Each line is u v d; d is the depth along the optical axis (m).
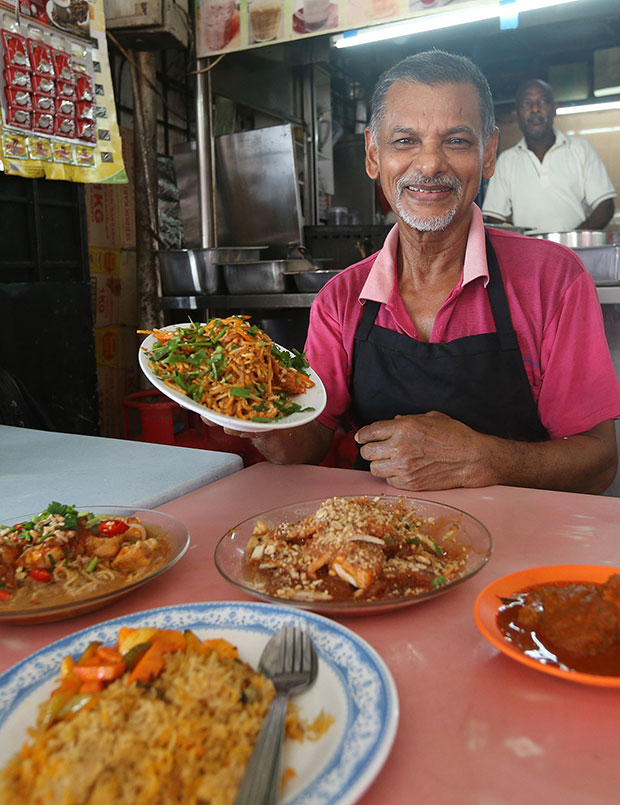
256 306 3.69
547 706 0.70
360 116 6.76
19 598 0.94
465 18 3.21
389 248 1.96
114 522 1.11
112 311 4.57
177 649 0.72
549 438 1.92
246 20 3.62
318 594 0.92
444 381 1.85
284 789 0.56
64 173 3.13
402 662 0.79
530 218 4.77
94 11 3.19
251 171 4.37
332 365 2.00
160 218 4.67
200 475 1.56
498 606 0.83
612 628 0.74
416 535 1.07
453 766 0.62
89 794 0.53
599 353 1.81
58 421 3.57
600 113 6.20
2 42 2.76
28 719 0.67
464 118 1.70
